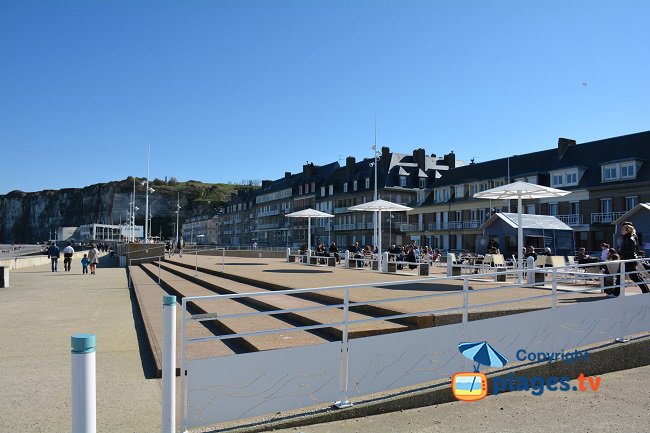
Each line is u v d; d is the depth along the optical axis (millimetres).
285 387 5566
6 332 10242
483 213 53406
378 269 20547
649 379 7625
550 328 7848
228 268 21109
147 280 21125
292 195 91125
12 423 5207
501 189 13539
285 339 7090
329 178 81750
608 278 11594
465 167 59406
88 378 3643
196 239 152375
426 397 6270
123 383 6660
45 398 6023
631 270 9938
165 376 4812
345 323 6016
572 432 5418
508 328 7398
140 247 36781
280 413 5520
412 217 64625
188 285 16578
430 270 20297
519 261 13289
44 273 30531
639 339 8555
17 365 7539
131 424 5246
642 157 39781
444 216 58719
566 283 13719
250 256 40719
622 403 6453
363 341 6121
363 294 10570
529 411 6113
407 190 66188
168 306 4863
